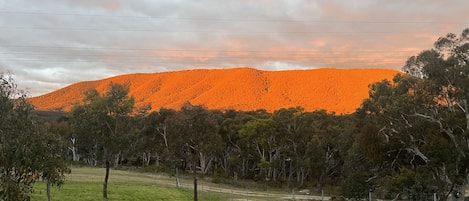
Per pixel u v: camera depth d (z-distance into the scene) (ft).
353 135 207.00
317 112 290.15
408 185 148.87
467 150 128.67
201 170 278.67
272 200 167.94
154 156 336.49
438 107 134.31
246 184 242.17
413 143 143.74
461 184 135.44
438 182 139.64
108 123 109.81
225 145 298.15
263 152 288.10
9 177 38.27
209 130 124.77
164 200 132.36
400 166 163.73
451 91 129.39
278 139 278.05
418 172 144.05
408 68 135.33
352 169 188.14
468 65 124.16
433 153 131.75
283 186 254.47
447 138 139.33
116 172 216.95
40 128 44.57
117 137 110.32
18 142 39.24
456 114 132.67
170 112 289.53
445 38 128.67
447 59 126.82
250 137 281.54
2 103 38.40
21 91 51.90
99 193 127.34
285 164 298.76
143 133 296.71
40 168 45.01
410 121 138.82
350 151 188.96
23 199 39.34
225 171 302.66
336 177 263.70
